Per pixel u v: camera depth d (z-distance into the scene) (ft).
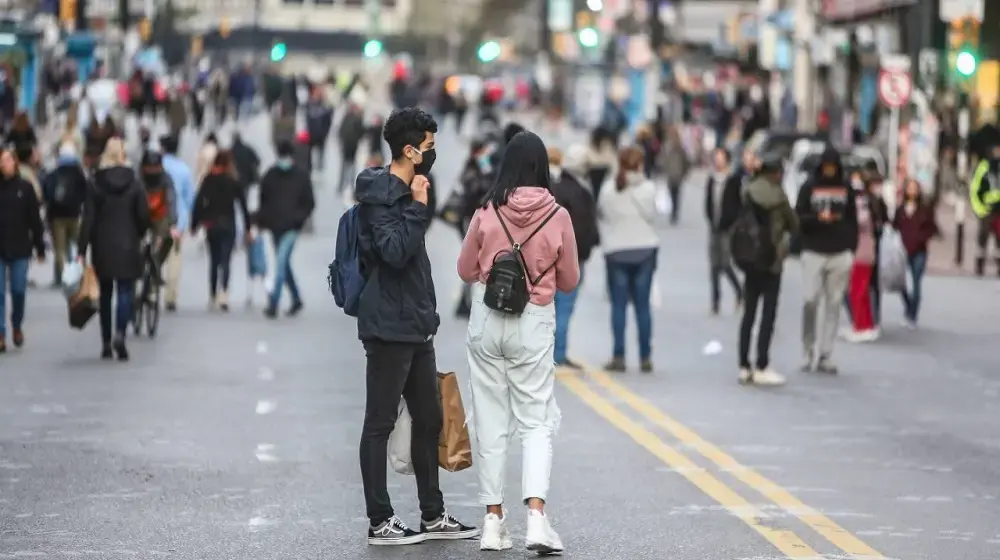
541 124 612.29
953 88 325.01
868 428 105.70
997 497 83.71
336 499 81.71
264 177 166.50
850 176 154.10
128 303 134.51
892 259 157.89
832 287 132.57
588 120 586.04
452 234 270.87
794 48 480.64
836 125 408.67
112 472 88.28
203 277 205.26
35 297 180.65
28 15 466.70
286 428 102.78
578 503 81.10
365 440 71.51
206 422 104.78
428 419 72.28
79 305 133.28
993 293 198.70
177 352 140.15
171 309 172.35
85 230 132.87
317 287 196.13
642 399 116.88
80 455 93.20
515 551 70.85
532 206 70.38
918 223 165.68
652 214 129.59
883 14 372.17
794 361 140.36
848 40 416.26
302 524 76.02
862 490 85.10
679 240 268.41
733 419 108.47
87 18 548.72
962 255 236.02
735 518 77.66
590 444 98.07
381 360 70.69
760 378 126.00
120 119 353.72
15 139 184.55
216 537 73.26
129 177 132.57
